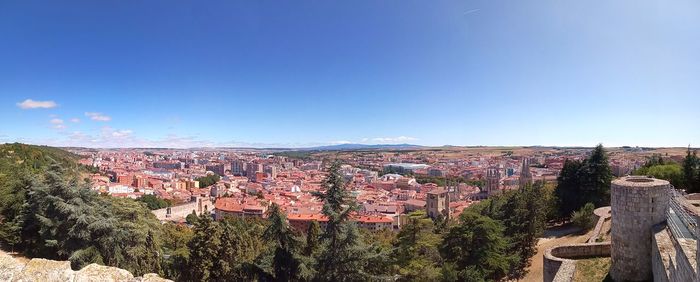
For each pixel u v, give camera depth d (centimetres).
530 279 4659
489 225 4081
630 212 2511
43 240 3703
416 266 3512
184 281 4019
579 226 6147
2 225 3859
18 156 11369
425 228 4000
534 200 6034
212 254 3950
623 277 2544
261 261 3300
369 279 3138
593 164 7025
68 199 3762
